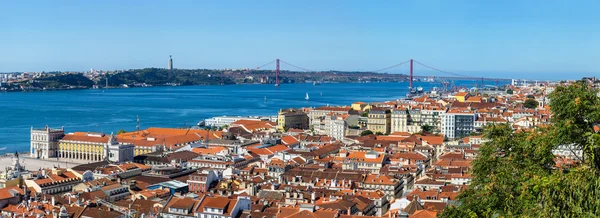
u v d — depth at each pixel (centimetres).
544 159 13275
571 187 10269
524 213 11431
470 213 13312
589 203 9981
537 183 11225
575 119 12988
